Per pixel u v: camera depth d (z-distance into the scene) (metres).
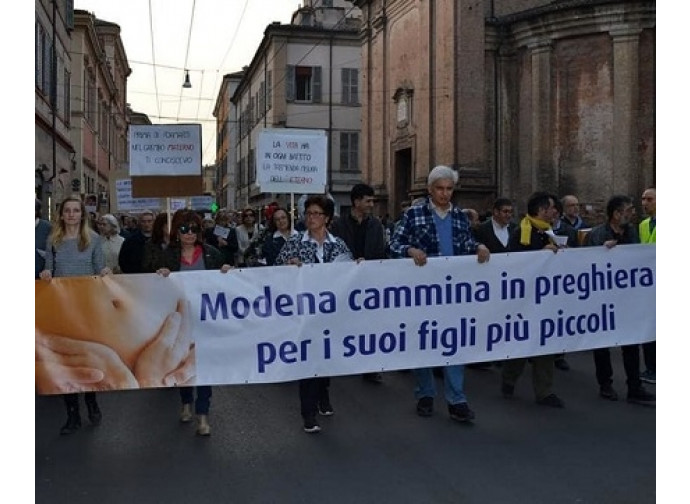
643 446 6.39
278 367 6.52
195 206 25.58
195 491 5.39
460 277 6.93
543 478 5.61
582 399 8.09
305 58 47.34
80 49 38.34
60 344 6.13
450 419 7.29
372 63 34.19
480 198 26.08
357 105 48.12
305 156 12.02
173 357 6.33
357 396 8.35
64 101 31.94
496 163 26.34
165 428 7.05
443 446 6.43
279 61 46.94
